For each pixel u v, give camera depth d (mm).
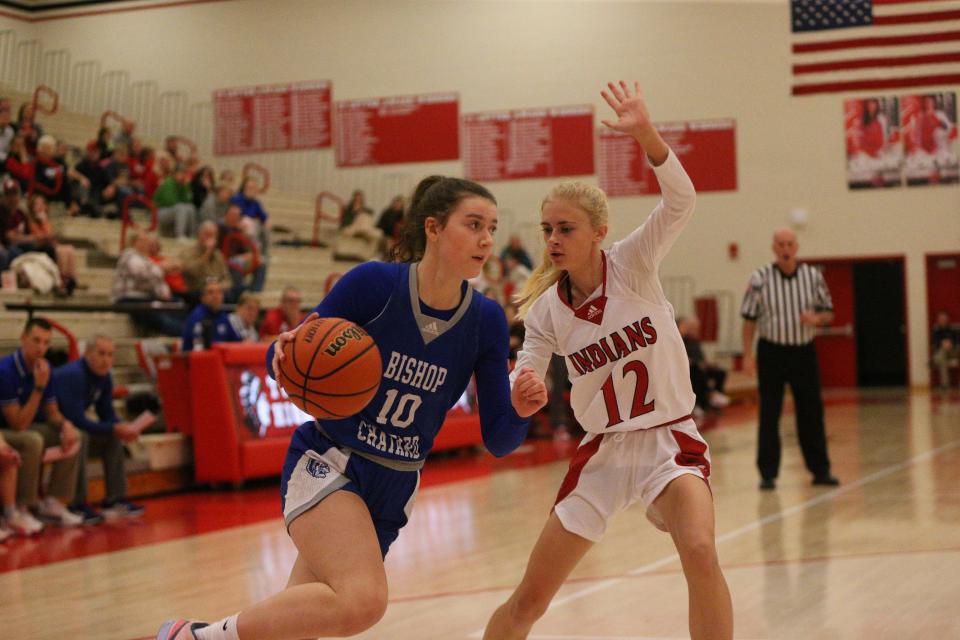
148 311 16547
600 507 4648
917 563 7812
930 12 27203
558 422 19312
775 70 27766
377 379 4047
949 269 27391
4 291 15383
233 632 3838
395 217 24594
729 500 11336
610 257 4789
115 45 30109
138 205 22203
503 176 28609
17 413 10734
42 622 6953
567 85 28406
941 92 27141
